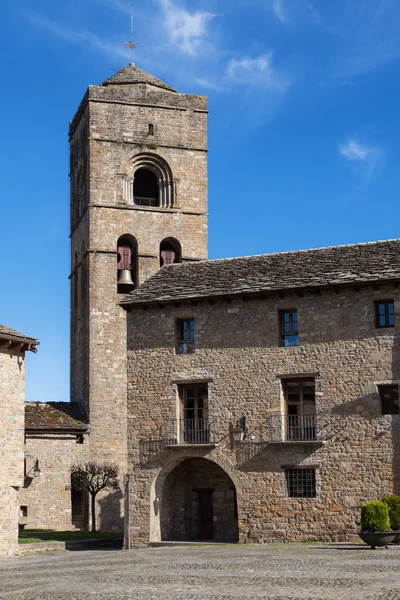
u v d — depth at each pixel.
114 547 46.25
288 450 40.72
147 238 59.66
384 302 40.12
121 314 57.91
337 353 40.44
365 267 40.94
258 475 41.16
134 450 43.75
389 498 36.34
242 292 42.12
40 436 53.19
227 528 43.75
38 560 37.59
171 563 31.59
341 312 40.59
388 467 38.88
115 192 59.53
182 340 43.97
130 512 43.41
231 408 42.09
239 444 41.66
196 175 61.75
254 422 41.53
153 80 62.47
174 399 43.34
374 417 39.38
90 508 54.62
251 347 42.12
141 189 63.66
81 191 61.91
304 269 42.56
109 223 58.94
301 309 41.41
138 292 45.41
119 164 59.94
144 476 43.41
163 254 60.75
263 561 30.72
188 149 61.84
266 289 41.62
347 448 39.66
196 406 43.28
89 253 58.22
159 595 22.84
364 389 39.72
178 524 44.41
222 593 22.80
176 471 44.62
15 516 40.75
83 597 23.09
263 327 42.03
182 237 60.53
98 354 56.94
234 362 42.34
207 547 39.69
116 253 58.75
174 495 44.59
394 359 39.41
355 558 30.39
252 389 41.81
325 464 39.94
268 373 41.59
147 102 61.25
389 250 42.09
